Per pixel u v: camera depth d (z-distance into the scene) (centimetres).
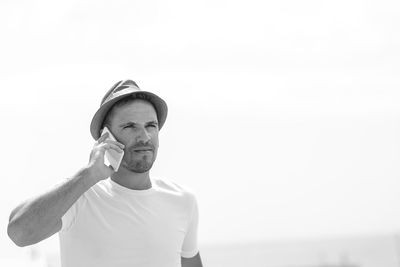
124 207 210
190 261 238
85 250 204
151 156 212
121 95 211
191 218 227
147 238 209
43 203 184
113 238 205
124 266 205
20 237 185
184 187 229
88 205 207
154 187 222
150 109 214
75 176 191
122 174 214
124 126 210
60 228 198
